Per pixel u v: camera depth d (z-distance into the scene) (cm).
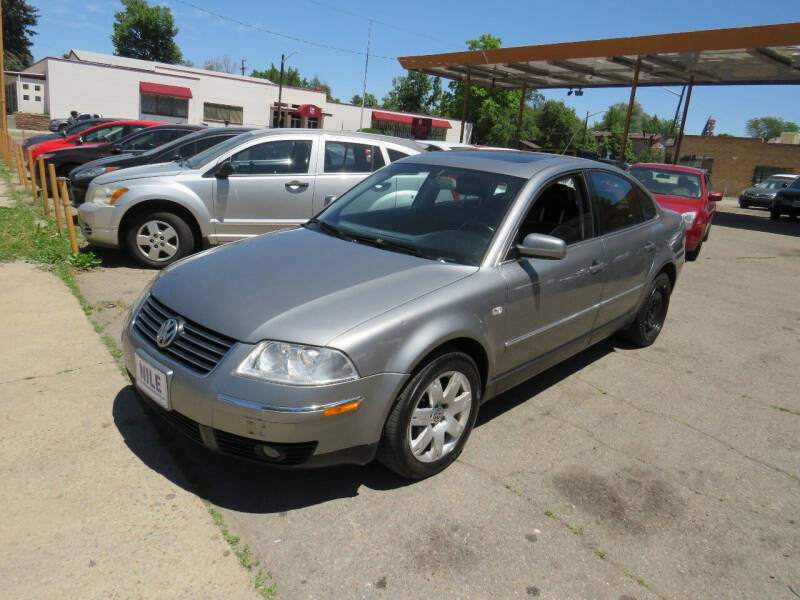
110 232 649
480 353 333
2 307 511
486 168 401
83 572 237
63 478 293
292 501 292
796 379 505
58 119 3672
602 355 530
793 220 2045
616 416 412
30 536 253
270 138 704
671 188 1077
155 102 4238
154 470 305
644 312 520
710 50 1628
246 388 259
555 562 265
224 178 677
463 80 2828
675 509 312
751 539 293
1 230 786
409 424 294
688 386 474
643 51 1758
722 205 2816
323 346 264
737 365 529
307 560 253
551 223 387
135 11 6869
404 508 293
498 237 350
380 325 279
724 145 4112
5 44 6481
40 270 630
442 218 373
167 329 291
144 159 851
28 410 350
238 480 305
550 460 348
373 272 319
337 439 272
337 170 730
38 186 1207
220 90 4484
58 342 447
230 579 239
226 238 691
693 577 264
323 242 365
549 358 397
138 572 239
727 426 410
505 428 383
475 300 318
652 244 498
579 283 400
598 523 295
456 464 335
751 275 945
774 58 1747
